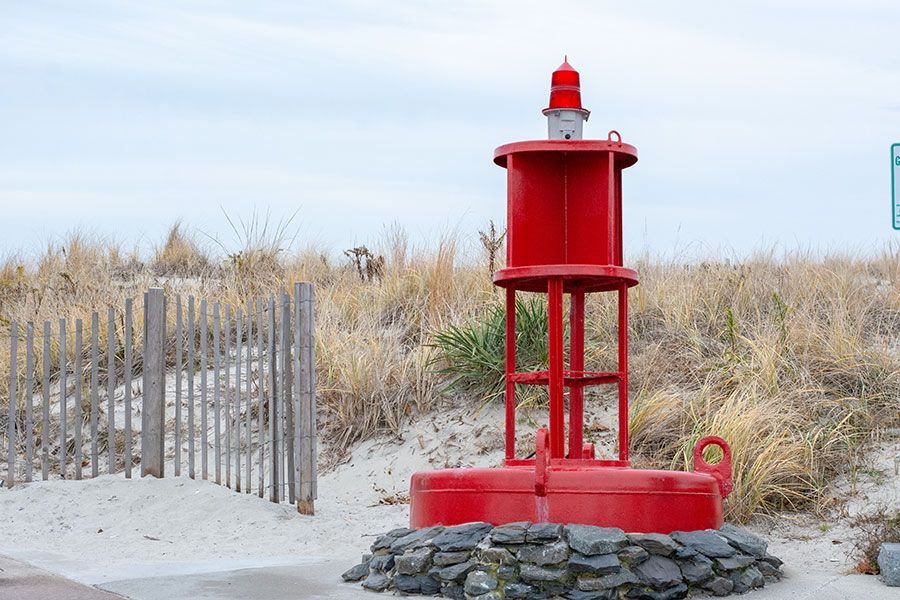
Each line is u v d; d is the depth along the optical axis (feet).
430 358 31.32
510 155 18.65
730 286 34.09
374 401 30.45
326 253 43.98
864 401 26.55
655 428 26.35
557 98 18.85
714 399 26.99
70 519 25.02
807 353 28.73
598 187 18.39
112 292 39.91
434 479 17.85
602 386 29.58
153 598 16.66
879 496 22.86
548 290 18.31
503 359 29.73
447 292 35.01
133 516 25.05
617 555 16.12
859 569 18.49
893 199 21.61
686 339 30.94
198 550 22.16
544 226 18.61
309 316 25.90
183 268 46.98
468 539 16.78
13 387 29.07
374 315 34.86
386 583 17.24
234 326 35.94
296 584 17.80
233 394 32.17
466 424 29.04
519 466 18.43
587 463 18.20
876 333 30.91
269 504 25.66
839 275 34.24
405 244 39.27
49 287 40.57
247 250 42.14
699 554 16.57
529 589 15.93
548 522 16.85
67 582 17.71
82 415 32.22
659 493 16.97
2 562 19.66
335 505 26.43
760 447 24.09
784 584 17.56
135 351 33.76
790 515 22.80
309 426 25.67
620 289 18.66
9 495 26.89
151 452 27.89
